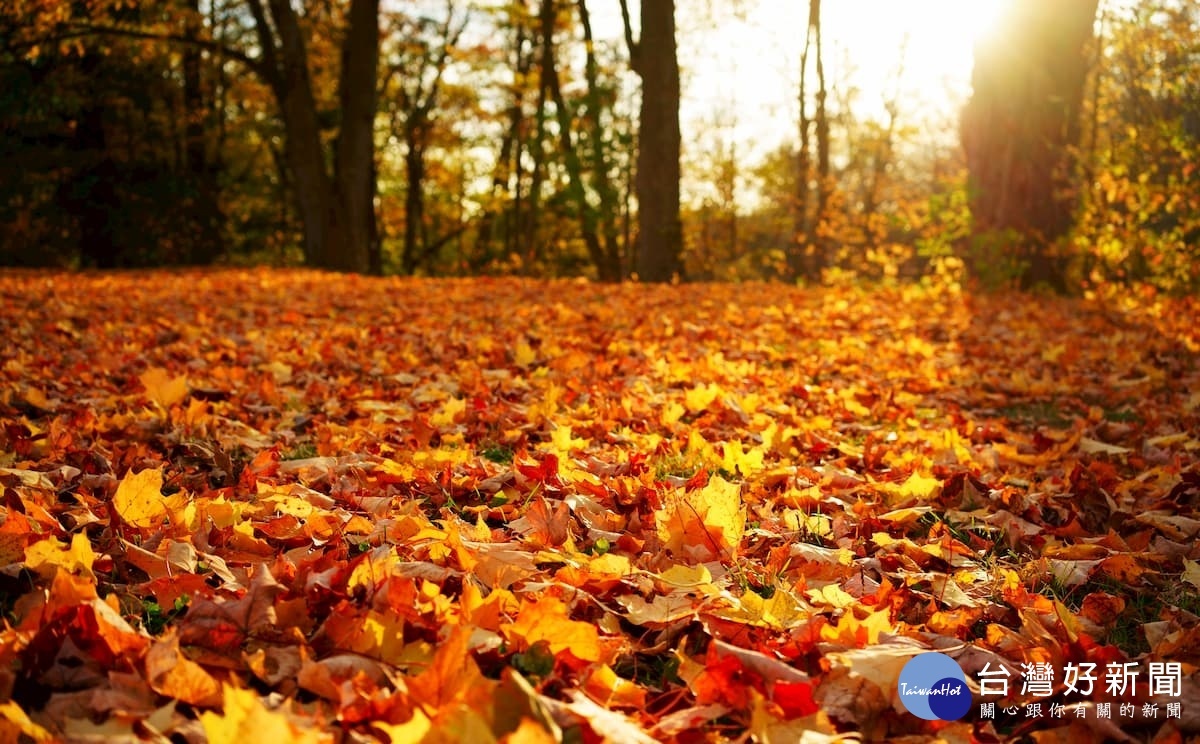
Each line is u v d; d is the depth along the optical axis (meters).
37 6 16.59
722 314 9.31
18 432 3.55
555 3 27.41
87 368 5.35
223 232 29.86
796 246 25.69
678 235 17.47
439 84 31.94
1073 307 10.76
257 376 5.34
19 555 2.06
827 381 5.72
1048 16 13.30
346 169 20.56
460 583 2.12
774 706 1.60
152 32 20.94
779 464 3.54
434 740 1.30
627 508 2.88
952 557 2.62
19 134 23.31
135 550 2.19
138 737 1.39
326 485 3.11
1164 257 11.83
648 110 17.34
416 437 3.69
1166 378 5.91
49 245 24.67
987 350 7.14
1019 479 3.51
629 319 8.63
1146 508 3.09
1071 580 2.46
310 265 20.92
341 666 1.64
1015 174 13.66
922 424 4.56
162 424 3.84
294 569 2.12
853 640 1.90
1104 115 15.02
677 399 4.80
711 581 2.22
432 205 40.94
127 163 26.39
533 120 31.84
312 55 28.33
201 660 1.67
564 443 3.55
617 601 2.10
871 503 3.07
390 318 8.69
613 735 1.45
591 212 27.59
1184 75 12.41
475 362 5.93
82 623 1.70
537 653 1.74
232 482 3.20
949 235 14.76
